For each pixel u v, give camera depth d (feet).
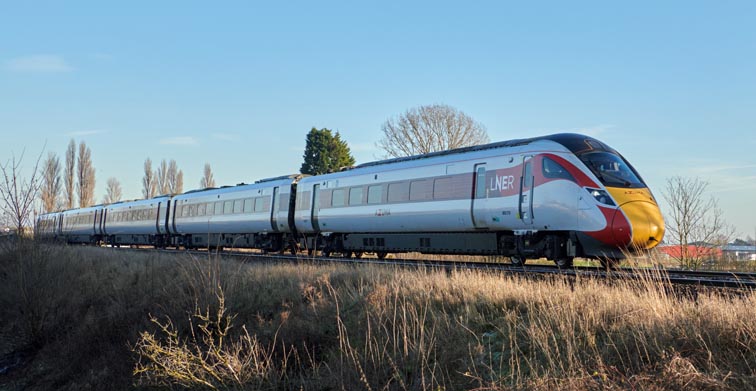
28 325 43.47
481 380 18.66
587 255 43.52
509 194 47.09
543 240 46.24
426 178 54.65
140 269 52.54
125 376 30.60
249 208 82.89
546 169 44.96
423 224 54.70
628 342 19.29
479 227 49.73
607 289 25.39
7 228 47.93
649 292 23.49
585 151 44.57
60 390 33.88
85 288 49.85
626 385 16.49
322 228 68.69
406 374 21.29
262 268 43.93
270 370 24.21
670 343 18.53
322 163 183.32
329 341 26.76
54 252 50.21
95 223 135.95
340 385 21.54
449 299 27.22
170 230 104.58
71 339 39.70
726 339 18.13
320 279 35.55
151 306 39.01
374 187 60.64
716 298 22.25
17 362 41.19
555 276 30.86
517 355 20.39
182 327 32.78
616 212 41.63
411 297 28.07
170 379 25.91
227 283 36.83
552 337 20.49
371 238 62.75
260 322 30.50
